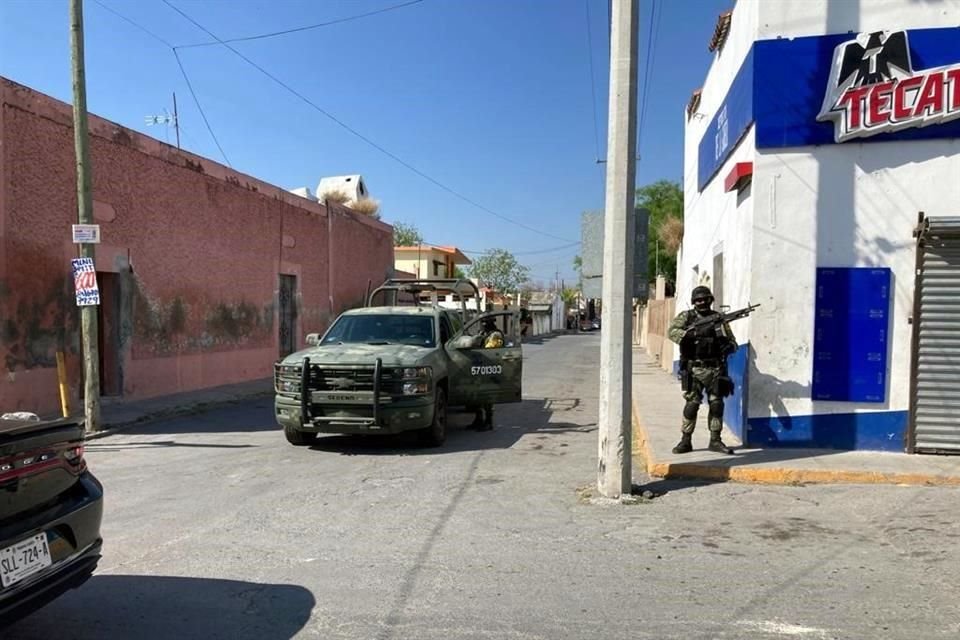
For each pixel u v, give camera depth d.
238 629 4.12
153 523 6.29
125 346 14.27
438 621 4.18
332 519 6.36
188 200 16.45
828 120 8.36
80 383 13.05
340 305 25.89
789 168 8.49
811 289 8.45
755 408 8.65
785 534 5.77
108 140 13.73
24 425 3.80
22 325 11.71
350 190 36.78
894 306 8.25
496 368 11.07
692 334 8.37
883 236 8.27
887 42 8.15
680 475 7.69
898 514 6.23
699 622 4.12
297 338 22.36
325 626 4.14
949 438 8.07
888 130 8.19
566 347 39.16
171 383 15.87
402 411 9.06
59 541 3.78
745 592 4.56
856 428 8.37
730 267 10.25
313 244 23.58
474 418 12.78
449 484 7.63
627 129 6.80
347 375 9.11
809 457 8.03
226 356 18.22
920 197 8.18
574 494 7.15
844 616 4.17
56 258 12.42
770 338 8.59
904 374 8.23
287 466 8.70
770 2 8.51
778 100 8.50
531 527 6.04
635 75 6.83
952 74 8.03
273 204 20.75
